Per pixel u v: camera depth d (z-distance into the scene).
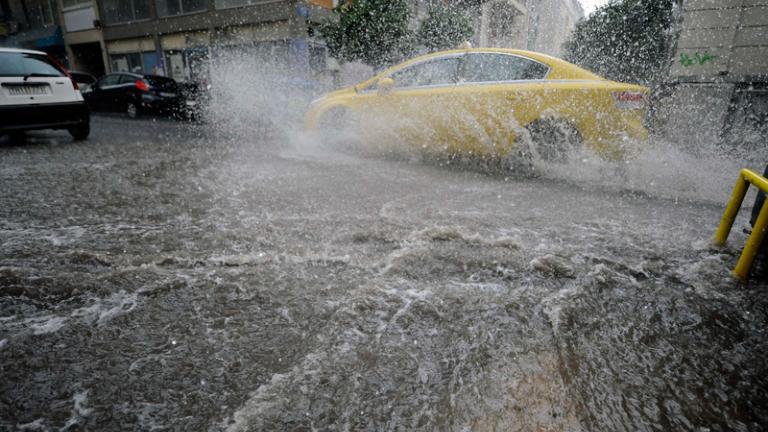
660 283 2.08
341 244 2.47
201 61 17.58
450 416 1.27
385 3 10.66
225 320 1.72
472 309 1.82
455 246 2.45
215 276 2.07
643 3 8.75
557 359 1.53
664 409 1.33
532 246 2.48
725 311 1.85
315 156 5.21
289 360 1.49
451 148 4.77
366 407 1.29
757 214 2.23
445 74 4.75
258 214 2.97
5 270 2.08
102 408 1.28
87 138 7.01
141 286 1.96
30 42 23.17
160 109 11.23
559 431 1.24
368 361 1.49
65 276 2.04
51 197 3.36
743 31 5.93
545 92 4.21
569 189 3.82
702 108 6.22
